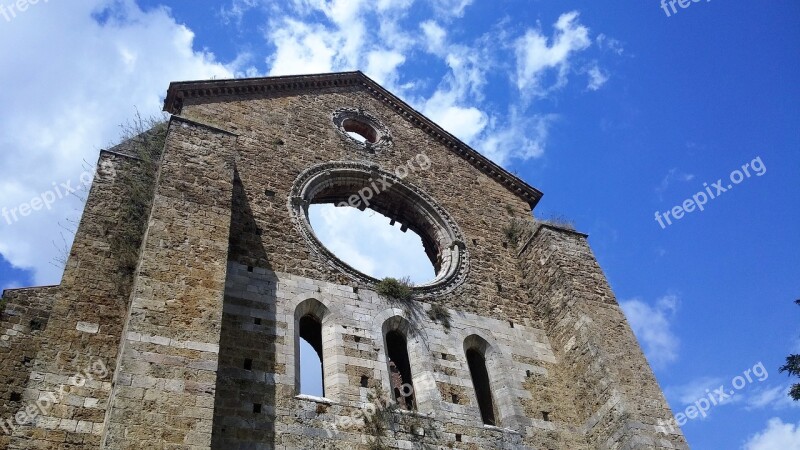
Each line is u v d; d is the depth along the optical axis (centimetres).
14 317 1620
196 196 1852
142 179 2066
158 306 1534
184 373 1430
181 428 1338
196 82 2550
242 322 1792
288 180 2352
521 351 2183
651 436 1841
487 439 1850
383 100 3086
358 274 2134
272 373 1706
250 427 1571
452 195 2745
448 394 1927
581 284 2305
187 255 1678
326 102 2873
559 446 1928
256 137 2481
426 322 2117
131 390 1358
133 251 1845
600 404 1980
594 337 2108
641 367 2055
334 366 1827
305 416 1653
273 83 2770
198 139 2042
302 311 1952
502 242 2644
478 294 2339
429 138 3003
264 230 2106
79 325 1631
